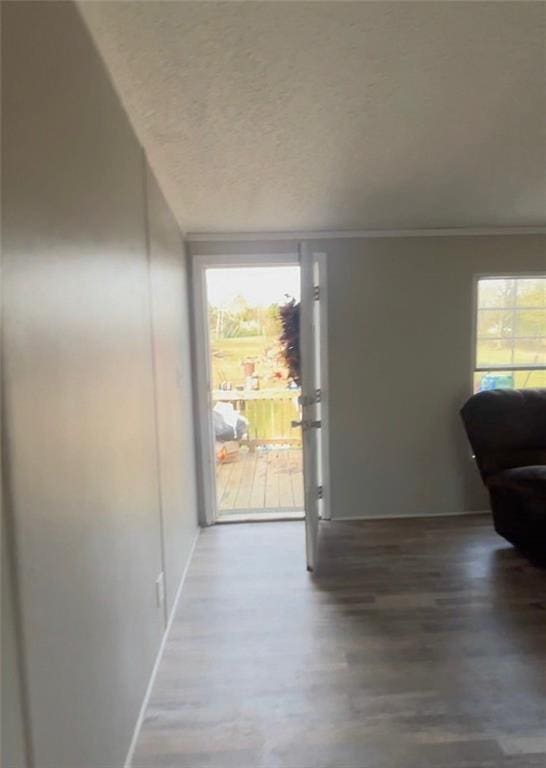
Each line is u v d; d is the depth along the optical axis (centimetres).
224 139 226
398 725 178
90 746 131
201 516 378
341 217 338
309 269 305
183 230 349
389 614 249
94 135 148
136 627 181
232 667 211
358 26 159
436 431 384
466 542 334
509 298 385
